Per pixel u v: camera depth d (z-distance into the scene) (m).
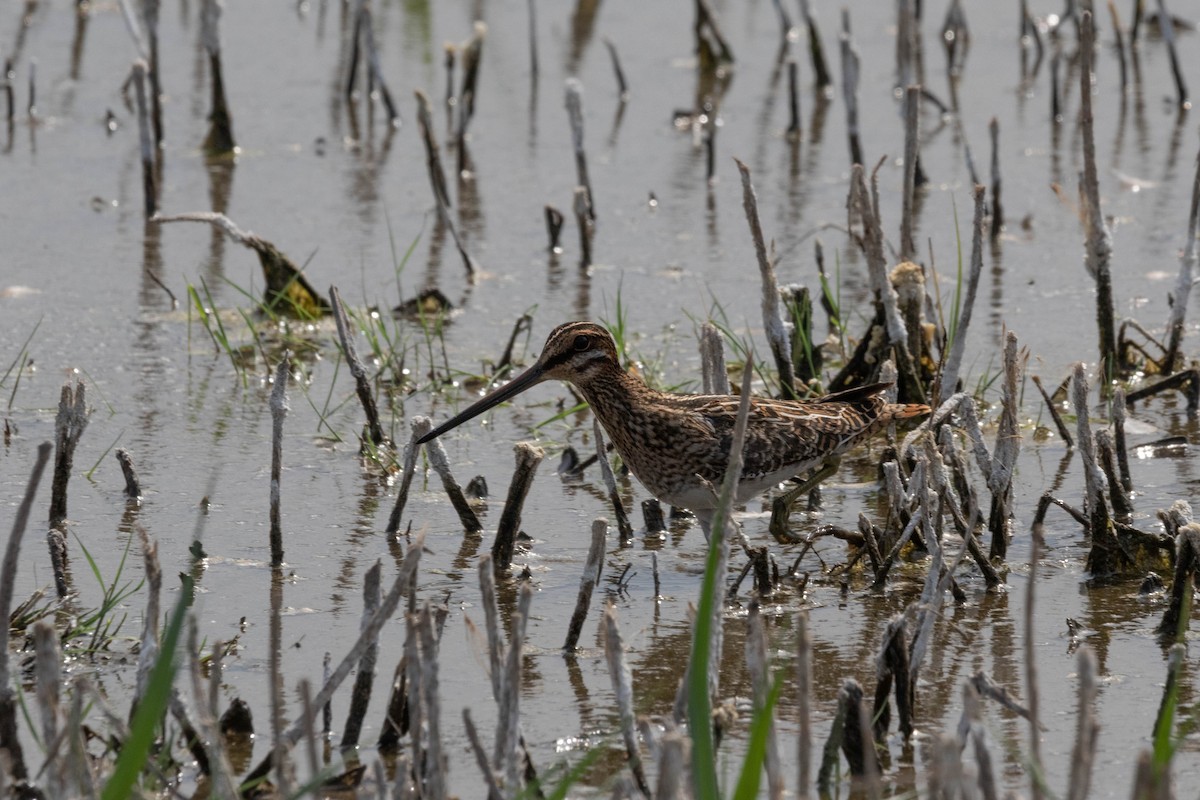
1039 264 17.12
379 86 22.84
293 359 14.41
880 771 7.57
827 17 29.03
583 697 8.48
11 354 14.56
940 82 24.84
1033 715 6.49
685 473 10.25
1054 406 13.22
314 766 6.40
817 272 16.84
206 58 26.31
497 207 19.48
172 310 15.84
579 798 7.46
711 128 20.48
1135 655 8.86
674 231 18.47
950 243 17.86
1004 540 10.21
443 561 10.44
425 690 6.58
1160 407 13.30
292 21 29.00
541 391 14.12
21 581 9.92
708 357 11.45
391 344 14.71
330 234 18.33
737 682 8.66
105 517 11.04
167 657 6.00
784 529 10.56
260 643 9.09
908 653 8.29
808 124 22.95
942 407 10.52
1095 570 10.03
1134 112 23.08
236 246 17.89
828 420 10.52
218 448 12.52
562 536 10.95
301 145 22.03
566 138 22.53
